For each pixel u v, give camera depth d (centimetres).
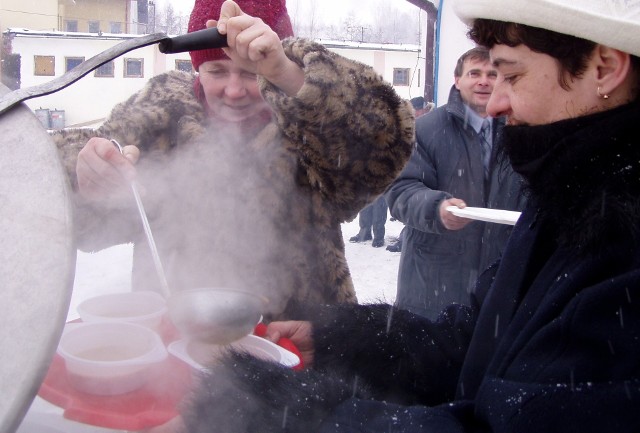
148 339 102
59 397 91
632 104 76
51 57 1981
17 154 67
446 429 73
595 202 75
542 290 83
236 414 79
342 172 149
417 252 241
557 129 79
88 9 2853
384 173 152
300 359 109
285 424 76
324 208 155
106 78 2002
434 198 223
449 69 444
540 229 91
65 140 152
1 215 63
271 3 161
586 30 73
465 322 115
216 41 127
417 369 109
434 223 222
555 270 82
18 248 61
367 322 115
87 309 117
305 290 154
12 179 65
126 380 91
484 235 229
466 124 235
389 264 531
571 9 74
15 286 59
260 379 84
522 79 81
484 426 74
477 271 231
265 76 141
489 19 82
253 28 129
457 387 100
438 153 239
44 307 56
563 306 76
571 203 78
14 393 53
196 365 96
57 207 62
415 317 118
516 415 67
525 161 84
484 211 155
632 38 72
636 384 63
